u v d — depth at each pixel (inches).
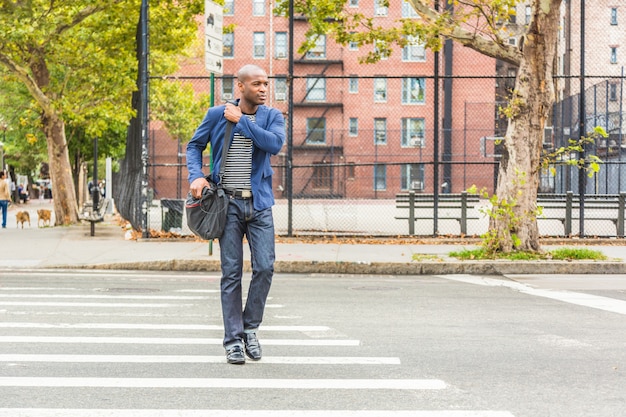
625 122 1434.5
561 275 545.6
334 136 2235.5
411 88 2199.8
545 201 762.8
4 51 947.3
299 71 2234.3
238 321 245.3
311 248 647.8
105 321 323.3
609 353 263.6
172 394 206.4
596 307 374.9
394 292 434.9
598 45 1827.0
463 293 431.5
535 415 187.2
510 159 597.3
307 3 739.4
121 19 959.0
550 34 589.9
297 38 2239.2
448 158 2054.6
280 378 225.3
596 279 518.6
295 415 186.9
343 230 850.8
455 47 2047.2
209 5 562.3
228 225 242.2
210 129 245.8
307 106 2224.4
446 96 2053.4
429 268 555.8
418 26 628.7
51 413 187.6
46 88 991.0
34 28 856.3
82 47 987.3
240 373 231.3
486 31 616.1
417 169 2192.4
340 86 2226.9
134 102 839.1
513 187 594.6
